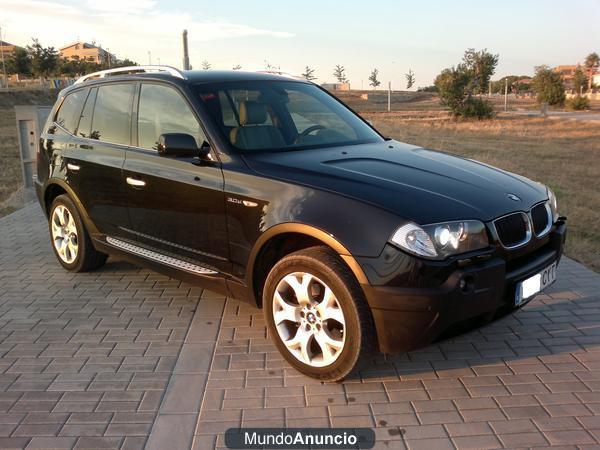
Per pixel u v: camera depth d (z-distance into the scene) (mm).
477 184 3594
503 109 61781
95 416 3170
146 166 4312
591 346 3881
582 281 5074
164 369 3676
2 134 25172
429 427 3020
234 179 3717
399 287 3021
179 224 4133
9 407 3266
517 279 3312
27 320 4461
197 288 5113
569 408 3164
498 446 2852
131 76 4746
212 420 3117
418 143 20500
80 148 5020
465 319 3129
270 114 4328
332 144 4289
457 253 3090
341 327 3320
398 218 3059
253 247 3602
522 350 3844
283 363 3723
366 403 3250
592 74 111000
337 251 3166
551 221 3775
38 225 7660
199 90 4246
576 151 19469
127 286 5176
